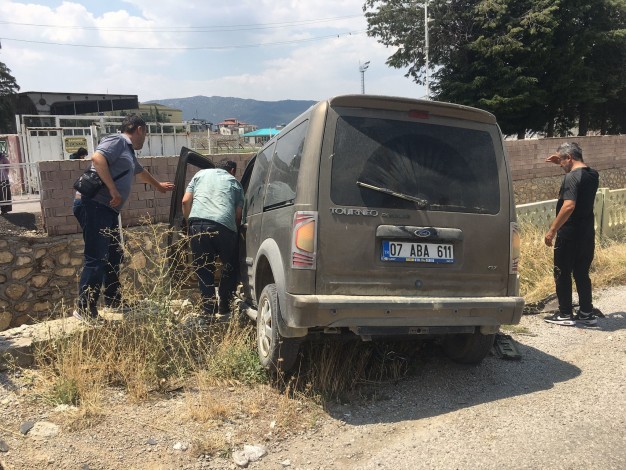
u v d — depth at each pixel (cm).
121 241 471
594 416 327
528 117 2778
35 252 699
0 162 1323
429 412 347
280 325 351
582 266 524
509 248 372
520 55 2523
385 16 2906
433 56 2883
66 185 717
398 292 347
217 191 484
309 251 332
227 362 400
